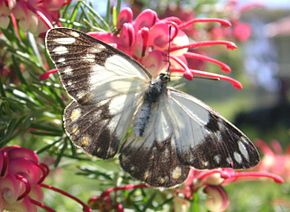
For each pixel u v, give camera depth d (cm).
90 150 17
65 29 16
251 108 110
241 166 17
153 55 17
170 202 20
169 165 17
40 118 19
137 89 17
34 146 23
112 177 21
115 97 17
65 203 28
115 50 16
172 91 18
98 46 16
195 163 17
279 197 30
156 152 17
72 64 16
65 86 16
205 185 19
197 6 29
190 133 17
